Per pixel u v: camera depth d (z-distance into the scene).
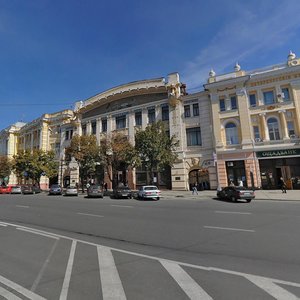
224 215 14.04
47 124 55.25
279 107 30.75
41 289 5.17
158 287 5.09
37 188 45.50
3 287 5.32
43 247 8.40
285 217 12.96
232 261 6.57
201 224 11.66
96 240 9.29
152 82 40.00
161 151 30.64
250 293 4.74
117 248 8.12
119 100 43.56
